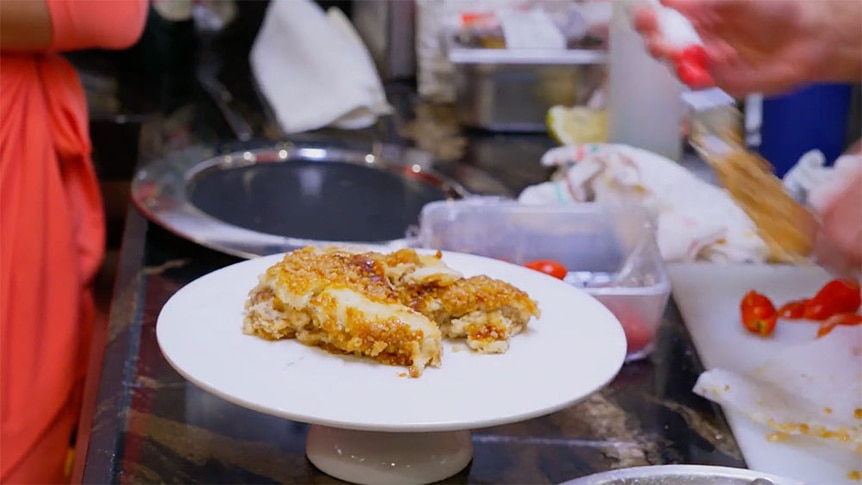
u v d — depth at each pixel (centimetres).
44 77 127
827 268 98
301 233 132
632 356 110
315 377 89
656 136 140
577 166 133
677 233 126
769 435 100
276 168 151
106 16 123
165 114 174
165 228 130
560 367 91
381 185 148
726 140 103
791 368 106
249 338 92
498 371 90
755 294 116
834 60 104
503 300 94
